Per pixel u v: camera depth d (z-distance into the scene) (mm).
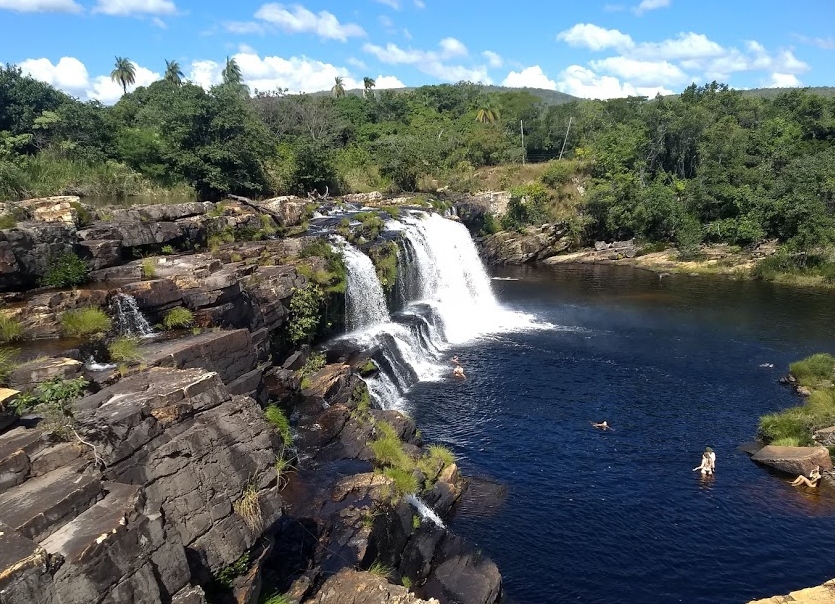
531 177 81062
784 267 57438
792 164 65312
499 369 34344
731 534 19453
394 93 122938
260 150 50312
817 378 31172
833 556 18391
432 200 60875
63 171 41344
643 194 68312
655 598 16812
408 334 35438
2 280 19047
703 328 42656
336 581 13664
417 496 19344
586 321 45031
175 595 8695
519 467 23469
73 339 16859
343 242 36594
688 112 73000
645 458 24219
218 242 31406
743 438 26047
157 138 48031
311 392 23906
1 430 9750
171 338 18422
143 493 9172
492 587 16203
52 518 7809
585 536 19328
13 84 47094
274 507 11625
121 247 25547
